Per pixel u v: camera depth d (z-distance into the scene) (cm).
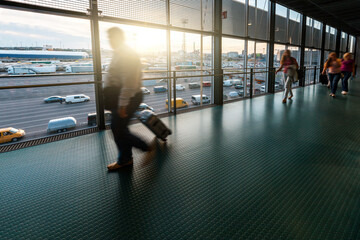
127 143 224
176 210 165
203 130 366
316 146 293
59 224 151
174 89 465
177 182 205
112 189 194
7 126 518
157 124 299
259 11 750
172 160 253
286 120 427
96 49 356
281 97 714
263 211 162
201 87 604
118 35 193
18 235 140
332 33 1490
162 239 136
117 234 141
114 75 198
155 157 261
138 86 201
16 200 178
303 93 798
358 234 138
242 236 138
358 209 163
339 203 170
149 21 448
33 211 165
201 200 177
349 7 913
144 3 435
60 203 174
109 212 163
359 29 1623
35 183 204
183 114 482
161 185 200
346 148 284
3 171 226
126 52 193
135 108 214
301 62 1038
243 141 314
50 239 137
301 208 165
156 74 489
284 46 927
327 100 645
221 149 285
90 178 213
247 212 162
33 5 303
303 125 392
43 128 509
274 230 143
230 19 640
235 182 205
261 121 421
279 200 176
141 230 144
